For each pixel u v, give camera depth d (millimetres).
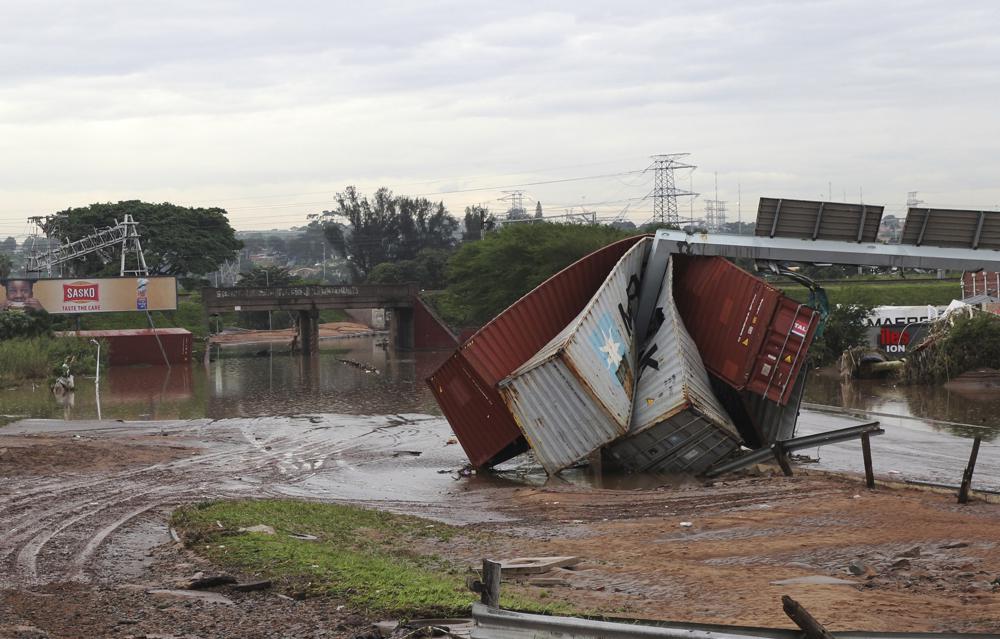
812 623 12094
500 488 36094
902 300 118312
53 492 33094
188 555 22531
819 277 136500
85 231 147250
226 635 15578
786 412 38719
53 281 105250
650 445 36938
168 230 151125
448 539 25391
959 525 25734
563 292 39500
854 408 57719
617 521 28484
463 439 39656
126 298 107125
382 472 39719
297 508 29094
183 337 102375
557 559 21484
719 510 29484
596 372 35812
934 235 40125
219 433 51312
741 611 16938
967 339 68062
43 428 53500
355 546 23734
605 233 107938
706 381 38625
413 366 96312
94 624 16375
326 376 87000
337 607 17125
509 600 16938
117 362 101062
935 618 16344
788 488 32438
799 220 40156
